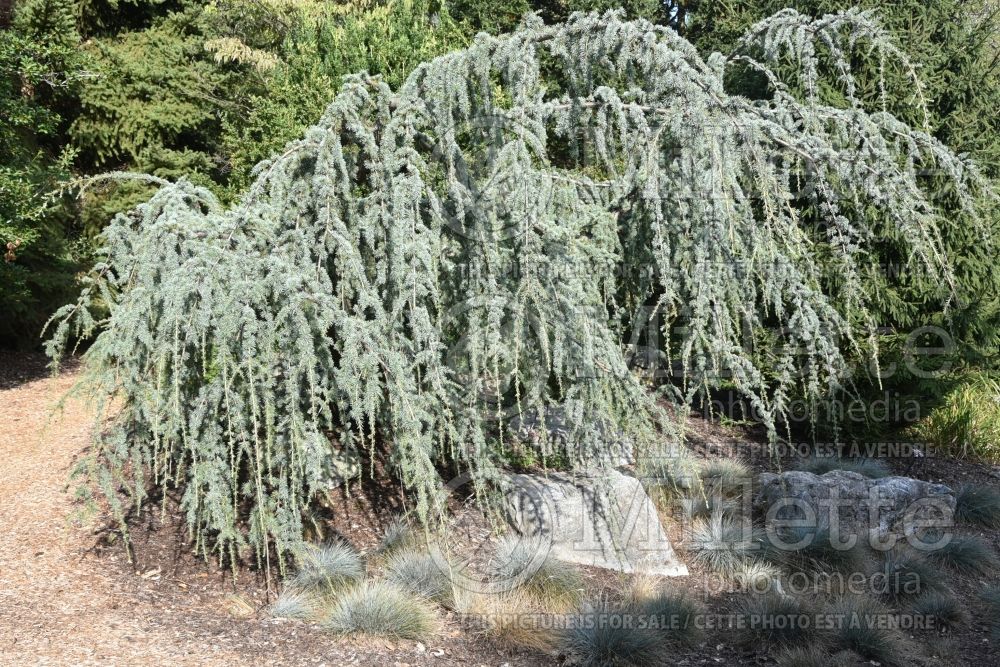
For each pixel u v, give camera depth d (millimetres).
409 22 8234
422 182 4258
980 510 6539
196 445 3934
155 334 3922
